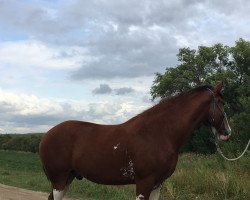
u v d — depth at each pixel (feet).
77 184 48.75
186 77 140.67
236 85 125.80
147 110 22.03
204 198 37.27
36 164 120.16
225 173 41.78
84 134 22.38
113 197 42.27
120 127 22.06
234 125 70.59
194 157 69.26
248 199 34.99
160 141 21.12
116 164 21.35
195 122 22.11
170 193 39.09
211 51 142.61
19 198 38.91
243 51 134.21
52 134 22.95
